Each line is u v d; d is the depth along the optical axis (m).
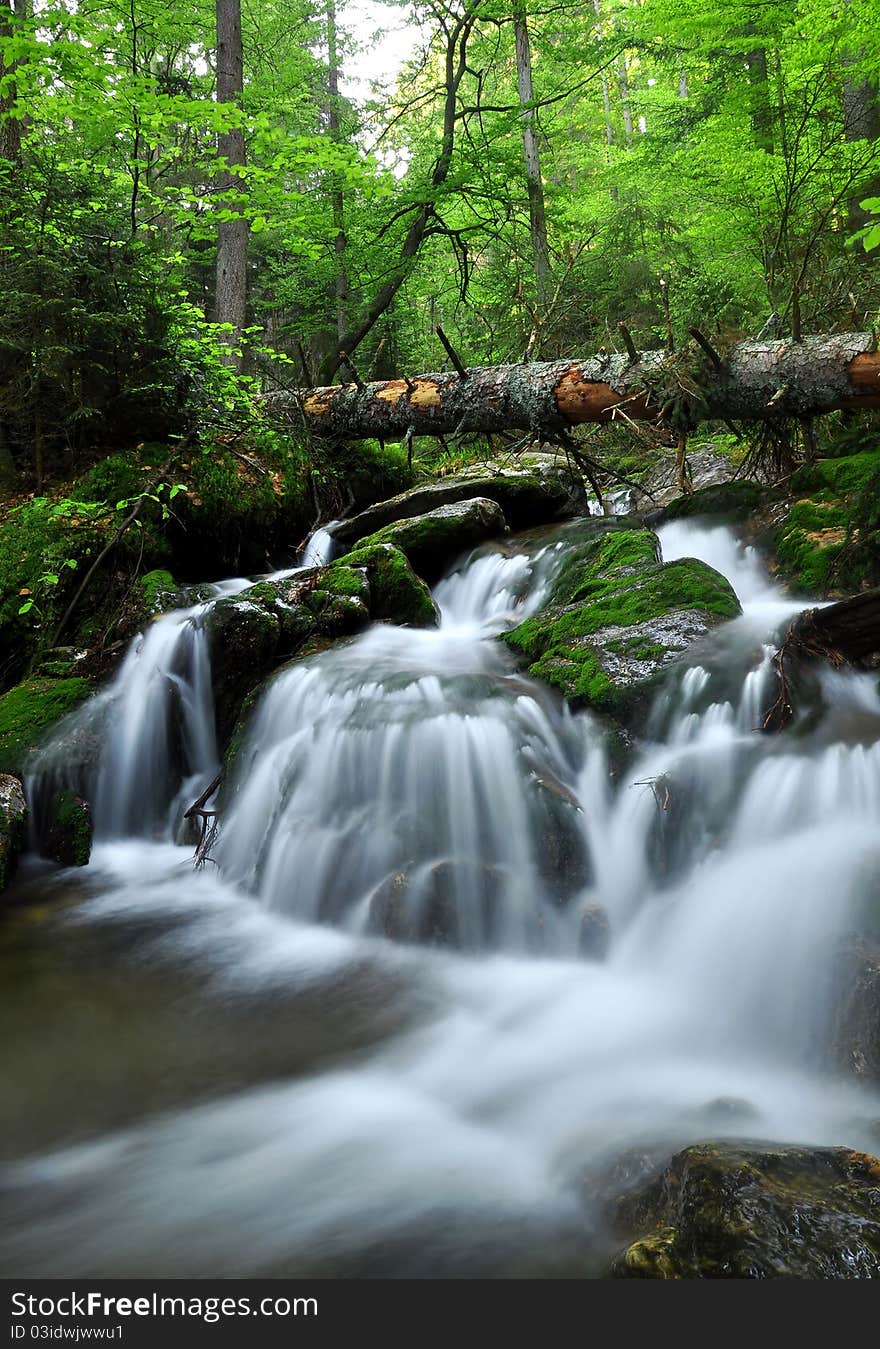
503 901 4.46
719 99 12.83
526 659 6.06
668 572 6.04
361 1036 3.79
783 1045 3.46
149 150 9.82
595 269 14.10
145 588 7.47
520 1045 3.68
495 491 8.64
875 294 8.88
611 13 18.11
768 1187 2.23
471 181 12.77
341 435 10.24
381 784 5.16
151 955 4.56
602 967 4.26
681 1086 3.32
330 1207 2.77
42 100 8.27
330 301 15.70
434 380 9.60
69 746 6.12
